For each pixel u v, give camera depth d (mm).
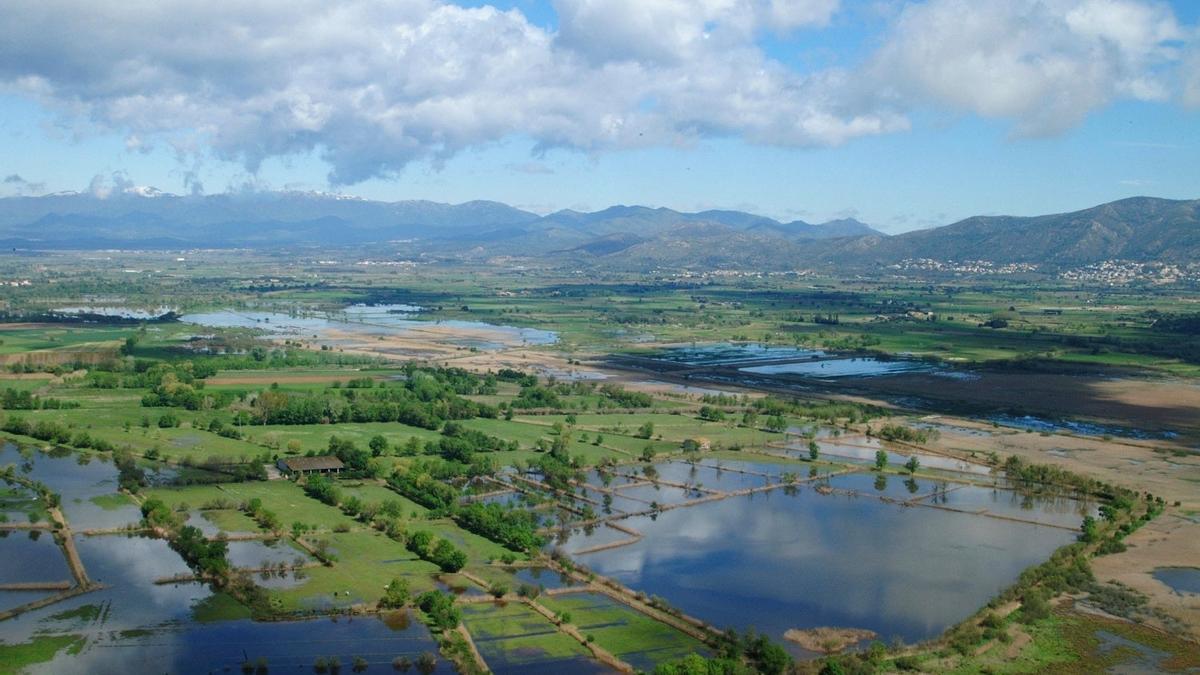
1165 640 188750
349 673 166125
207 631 180125
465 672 166500
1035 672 174375
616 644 180375
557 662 172375
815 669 170750
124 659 168000
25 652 169000
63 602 191375
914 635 190750
